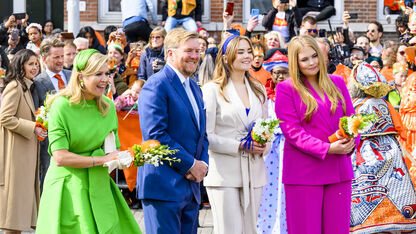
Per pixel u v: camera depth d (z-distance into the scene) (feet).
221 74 20.27
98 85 17.21
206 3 47.42
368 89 22.26
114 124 17.89
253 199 19.88
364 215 22.26
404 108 26.99
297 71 19.45
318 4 45.55
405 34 39.63
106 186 17.53
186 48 18.07
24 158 23.88
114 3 47.88
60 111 17.15
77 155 17.06
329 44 31.48
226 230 19.65
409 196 22.35
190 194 18.16
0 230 23.89
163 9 42.88
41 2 51.19
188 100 18.16
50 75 26.02
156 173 17.74
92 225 17.08
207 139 18.80
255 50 28.40
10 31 42.04
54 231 16.87
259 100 20.52
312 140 18.97
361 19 47.44
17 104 23.84
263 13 46.42
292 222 19.48
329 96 19.38
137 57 35.55
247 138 19.61
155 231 17.84
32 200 24.03
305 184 19.22
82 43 32.42
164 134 17.66
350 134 18.44
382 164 22.29
